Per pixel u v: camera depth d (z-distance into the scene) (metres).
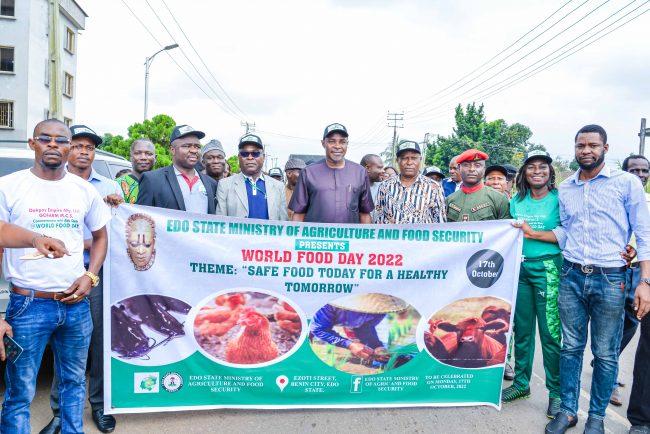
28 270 2.70
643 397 3.57
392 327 3.72
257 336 3.60
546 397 4.29
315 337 3.66
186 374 3.56
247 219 3.54
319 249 3.62
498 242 3.82
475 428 3.64
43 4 24.70
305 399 3.69
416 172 4.34
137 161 4.87
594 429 3.52
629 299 4.07
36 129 2.69
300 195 4.18
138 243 3.45
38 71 24.56
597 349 3.55
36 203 2.69
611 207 3.46
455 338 3.81
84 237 3.44
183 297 3.52
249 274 3.57
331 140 4.07
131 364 3.49
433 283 3.76
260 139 4.42
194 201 4.04
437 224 3.72
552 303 3.89
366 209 4.29
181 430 3.44
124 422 3.54
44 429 3.28
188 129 3.93
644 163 4.99
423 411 3.89
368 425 3.62
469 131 49.59
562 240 3.82
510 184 6.39
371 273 3.68
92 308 3.42
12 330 2.70
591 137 3.46
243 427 3.52
